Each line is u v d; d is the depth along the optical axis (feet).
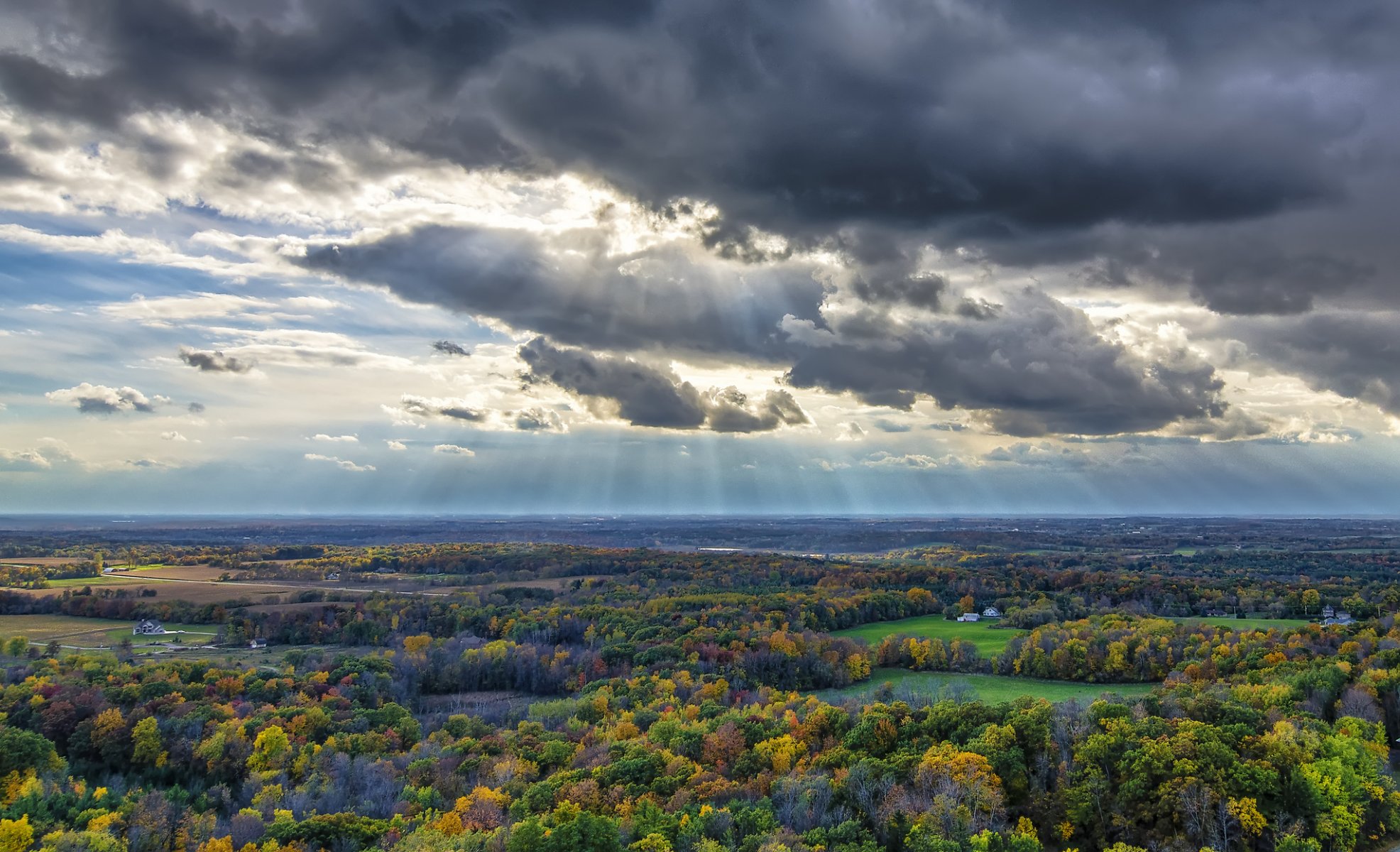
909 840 242.78
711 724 360.28
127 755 343.67
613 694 441.27
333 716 399.03
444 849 242.37
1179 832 249.34
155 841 270.87
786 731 348.59
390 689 469.98
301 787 315.58
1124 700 367.86
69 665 476.13
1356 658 431.43
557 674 499.51
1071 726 307.17
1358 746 284.20
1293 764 262.47
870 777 280.10
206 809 305.53
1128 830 254.88
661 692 439.22
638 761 312.09
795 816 262.06
